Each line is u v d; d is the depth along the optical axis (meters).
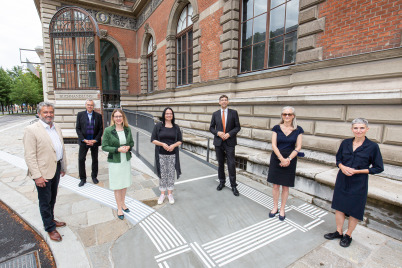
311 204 3.71
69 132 8.41
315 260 2.35
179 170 3.62
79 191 4.08
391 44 3.48
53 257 2.45
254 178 4.89
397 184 3.21
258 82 6.33
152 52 14.14
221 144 4.05
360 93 3.69
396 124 3.47
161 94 12.70
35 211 3.36
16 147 8.13
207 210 3.43
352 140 2.55
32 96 37.88
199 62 8.66
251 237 2.75
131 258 2.34
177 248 2.52
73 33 7.62
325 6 4.33
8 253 2.53
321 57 4.44
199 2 8.49
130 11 15.64
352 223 2.53
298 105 4.91
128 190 4.16
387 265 2.27
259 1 6.35
